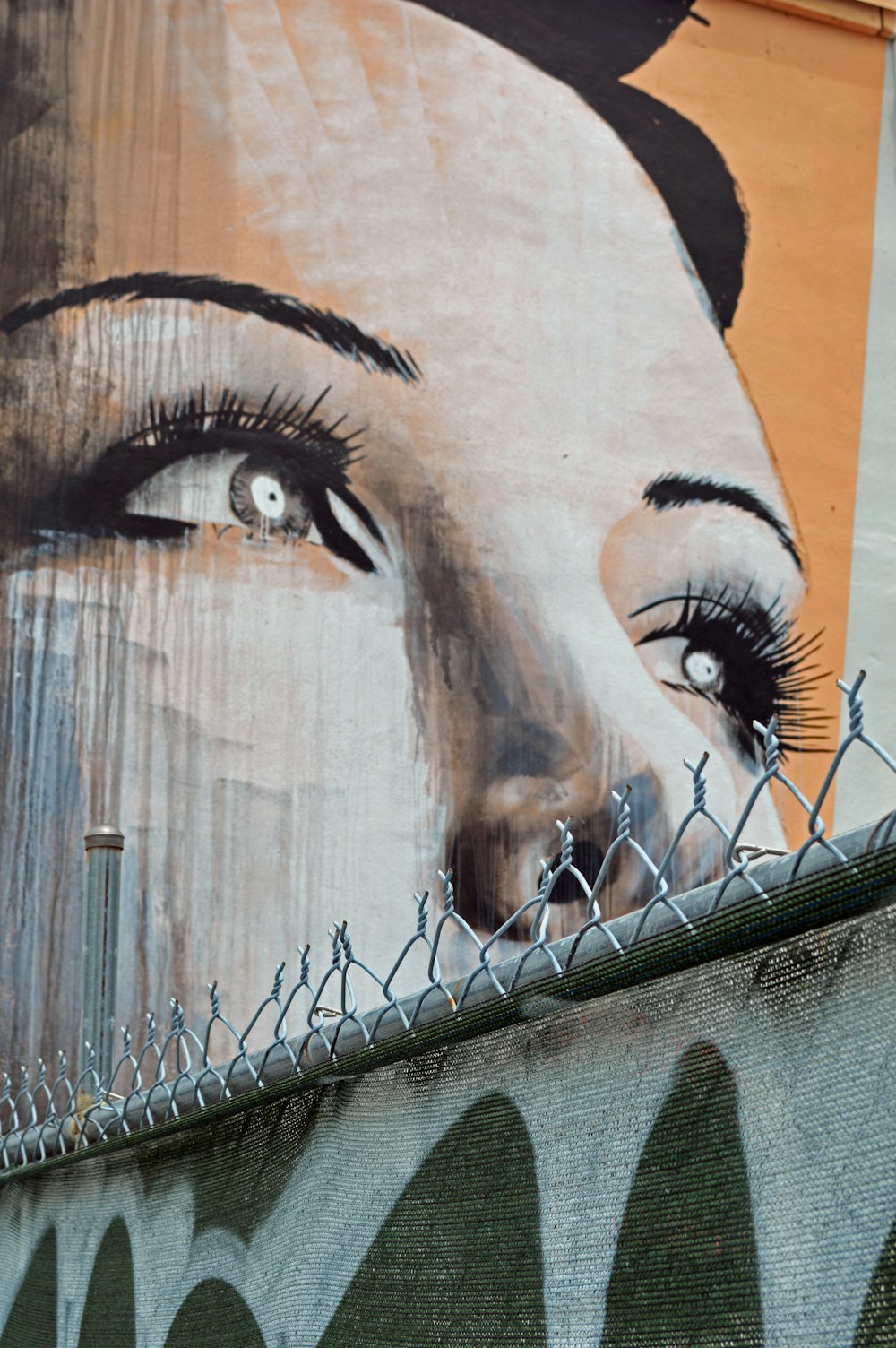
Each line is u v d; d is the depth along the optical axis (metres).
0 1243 3.02
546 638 11.06
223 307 10.68
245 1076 1.92
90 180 10.52
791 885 0.96
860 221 13.28
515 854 10.42
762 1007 1.04
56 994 8.87
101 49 10.79
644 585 11.58
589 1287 1.17
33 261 10.21
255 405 10.59
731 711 11.54
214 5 11.23
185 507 10.18
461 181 11.80
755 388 12.48
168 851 9.49
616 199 12.37
